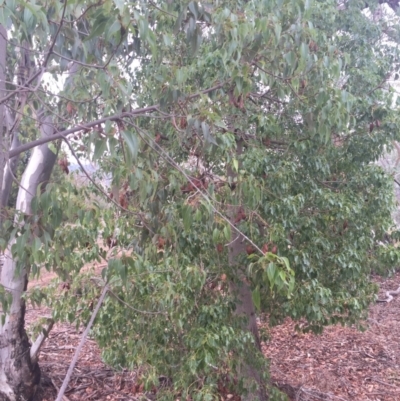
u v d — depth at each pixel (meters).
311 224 4.27
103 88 2.52
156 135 4.18
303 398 6.09
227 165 4.26
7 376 5.14
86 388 5.84
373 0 5.57
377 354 8.01
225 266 4.21
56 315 4.39
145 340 4.13
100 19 2.14
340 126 3.82
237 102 3.63
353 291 4.81
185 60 4.21
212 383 4.06
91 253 3.76
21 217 2.51
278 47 3.32
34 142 2.49
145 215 3.42
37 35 2.56
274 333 8.93
